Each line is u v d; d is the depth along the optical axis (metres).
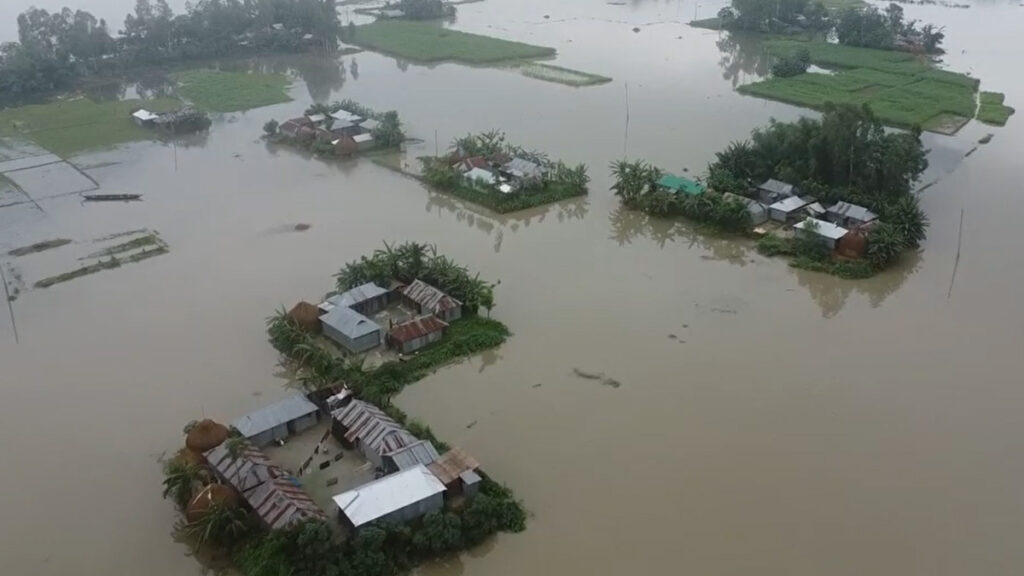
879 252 49.88
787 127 62.19
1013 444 34.94
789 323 44.59
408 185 65.56
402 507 30.12
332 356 41.16
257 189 64.69
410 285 46.16
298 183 66.06
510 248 53.97
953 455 34.41
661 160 68.44
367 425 34.53
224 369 41.00
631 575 28.73
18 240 55.66
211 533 29.53
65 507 32.34
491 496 31.77
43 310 46.72
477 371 40.62
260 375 40.53
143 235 55.97
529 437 35.75
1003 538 30.16
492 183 61.91
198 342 43.28
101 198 62.66
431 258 49.03
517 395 38.66
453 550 29.88
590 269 50.94
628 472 33.62
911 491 32.44
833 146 57.53
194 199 62.62
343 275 47.38
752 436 35.62
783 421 36.56
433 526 29.61
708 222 56.38
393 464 32.47
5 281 50.00
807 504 31.86
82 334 44.22
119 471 34.22
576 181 62.34
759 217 56.44
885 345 42.38
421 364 40.81
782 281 49.31
